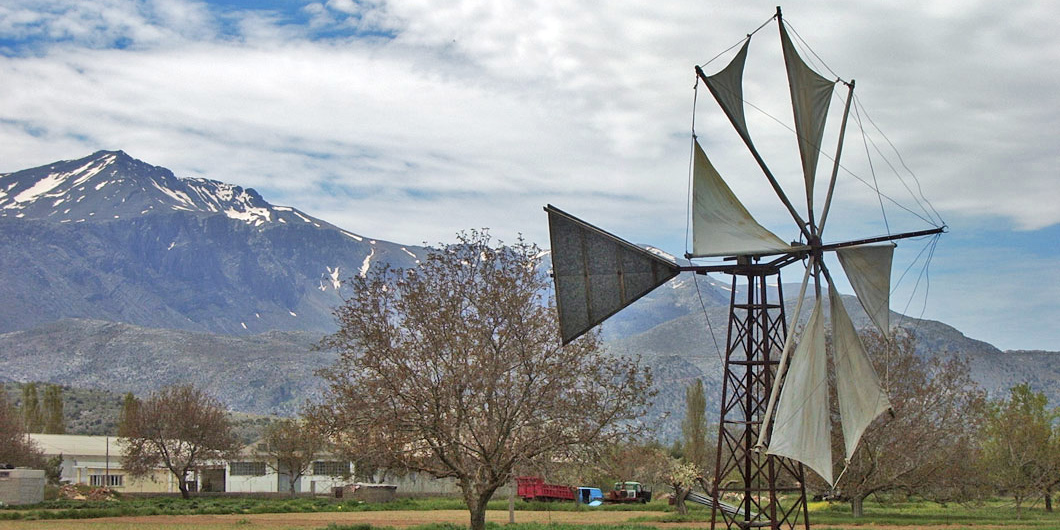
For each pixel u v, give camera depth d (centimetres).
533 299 4547
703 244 3406
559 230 3453
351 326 4453
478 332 4434
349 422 4384
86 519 6544
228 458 10481
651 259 3444
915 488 7481
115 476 11275
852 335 3428
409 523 6334
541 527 5616
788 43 3384
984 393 7844
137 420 9906
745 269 3522
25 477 8025
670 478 7800
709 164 3406
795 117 3447
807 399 3331
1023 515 8331
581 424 4341
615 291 3428
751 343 3522
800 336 3416
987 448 8519
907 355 7750
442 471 4572
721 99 3325
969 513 8588
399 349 4412
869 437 7144
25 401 15838
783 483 3706
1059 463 8412
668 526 5969
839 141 3456
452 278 4616
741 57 3347
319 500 9469
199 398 10694
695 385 12762
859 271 3441
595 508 8919
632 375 4409
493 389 4375
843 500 7644
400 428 4372
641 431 4444
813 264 3441
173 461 9906
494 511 8331
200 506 8025
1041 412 10106
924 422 7625
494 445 4403
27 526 5678
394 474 4641
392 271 4603
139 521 6328
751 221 3447
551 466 4394
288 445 10388
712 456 11581
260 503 8638
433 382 4459
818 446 3312
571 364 4428
